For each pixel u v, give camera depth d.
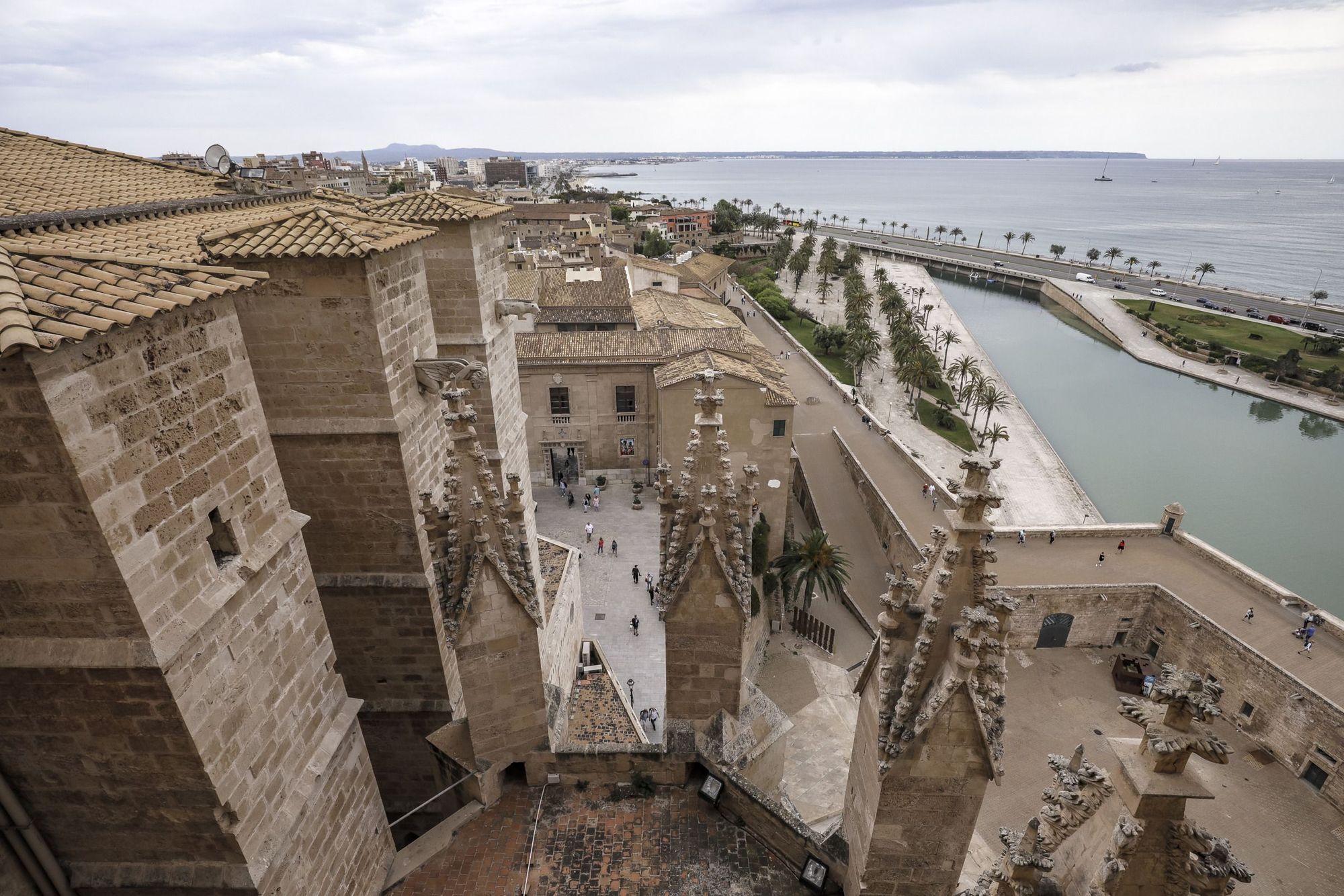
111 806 9.09
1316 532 67.31
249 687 9.69
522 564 12.34
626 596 39.91
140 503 7.75
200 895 9.70
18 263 7.33
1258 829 34.75
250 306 14.06
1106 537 50.38
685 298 72.00
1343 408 96.56
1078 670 45.00
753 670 36.31
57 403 6.64
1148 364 120.56
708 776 13.75
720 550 11.98
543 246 123.62
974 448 81.44
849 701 34.59
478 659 12.55
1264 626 41.56
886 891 10.88
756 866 12.50
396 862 12.95
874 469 57.97
